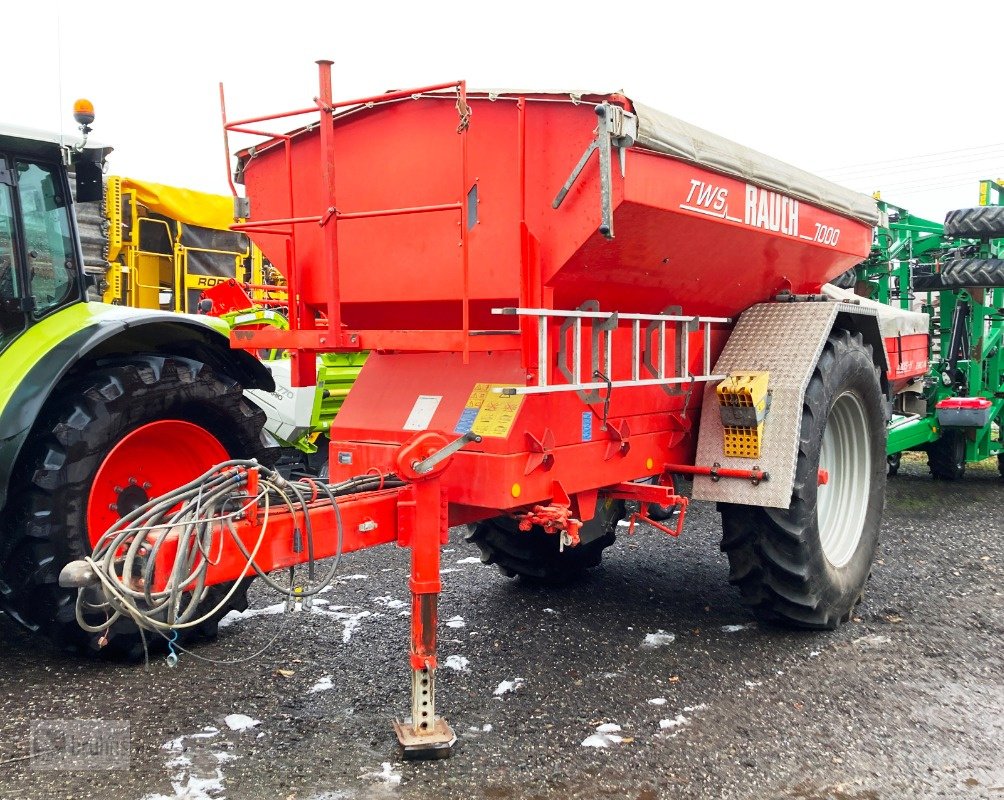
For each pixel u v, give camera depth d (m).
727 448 3.87
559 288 3.11
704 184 3.26
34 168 3.79
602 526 4.13
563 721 3.11
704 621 4.26
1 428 3.28
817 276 4.71
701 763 2.80
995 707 3.23
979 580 4.93
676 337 3.75
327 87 3.06
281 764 2.77
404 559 5.47
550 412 3.23
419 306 3.44
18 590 3.42
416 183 3.31
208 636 3.91
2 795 2.56
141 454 3.88
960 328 8.04
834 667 3.63
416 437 2.81
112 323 3.69
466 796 2.59
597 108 2.71
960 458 8.27
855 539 4.43
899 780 2.70
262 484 2.67
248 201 3.88
